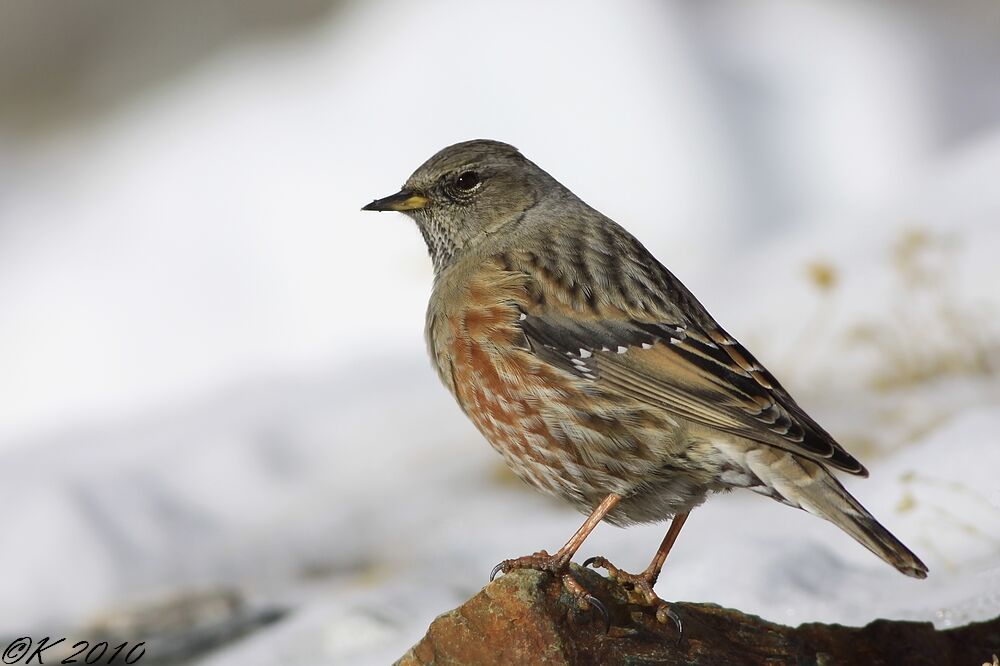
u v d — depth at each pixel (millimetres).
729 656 7113
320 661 9219
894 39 19812
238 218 17844
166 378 16500
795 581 8867
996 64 19703
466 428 14078
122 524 12539
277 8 25078
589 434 7973
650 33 18625
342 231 17359
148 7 26453
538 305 8211
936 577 8602
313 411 14844
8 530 12250
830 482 7387
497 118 18156
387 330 16562
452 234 9477
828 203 17734
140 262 17688
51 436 15266
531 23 18641
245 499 13234
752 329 14078
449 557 10930
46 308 17406
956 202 15430
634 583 7395
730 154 17922
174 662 9797
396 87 18766
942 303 12859
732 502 11328
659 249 17094
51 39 26875
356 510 12625
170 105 22125
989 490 9109
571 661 6828
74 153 22641
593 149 17891
